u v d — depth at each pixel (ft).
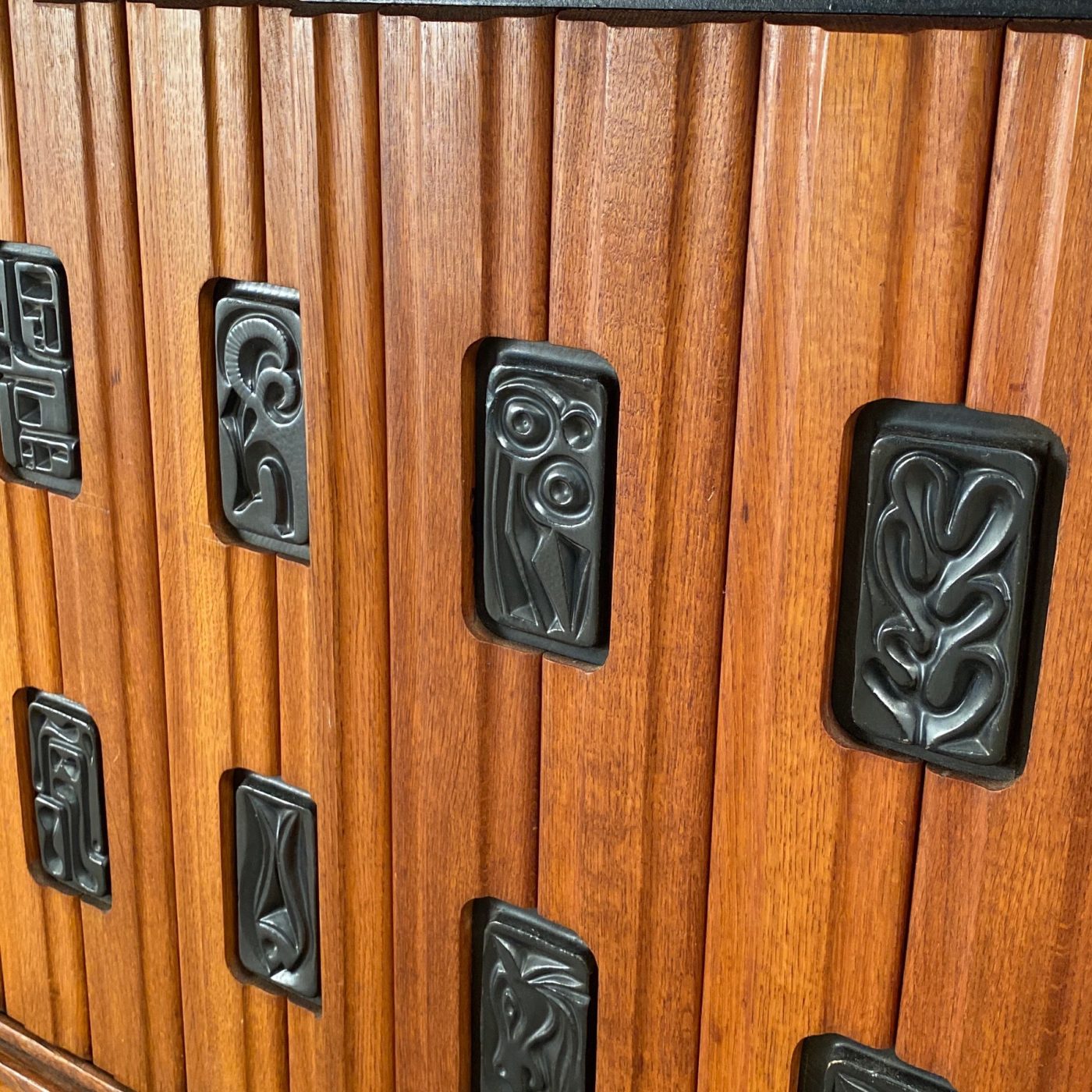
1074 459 2.14
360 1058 3.47
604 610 2.79
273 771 3.43
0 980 4.32
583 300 2.60
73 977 4.11
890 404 2.35
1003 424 2.25
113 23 3.12
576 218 2.56
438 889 3.16
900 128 2.17
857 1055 2.65
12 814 4.08
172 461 3.36
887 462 2.35
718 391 2.48
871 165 2.21
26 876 4.10
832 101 2.21
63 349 3.52
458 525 2.89
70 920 4.06
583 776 2.84
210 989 3.74
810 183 2.27
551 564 2.80
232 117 2.99
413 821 3.16
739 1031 2.75
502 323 2.72
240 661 3.39
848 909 2.55
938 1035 2.49
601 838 2.85
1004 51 2.09
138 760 3.70
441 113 2.66
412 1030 3.32
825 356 2.33
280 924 3.54
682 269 2.46
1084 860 2.26
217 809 3.55
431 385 2.85
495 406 2.81
